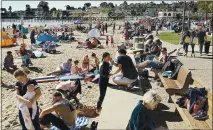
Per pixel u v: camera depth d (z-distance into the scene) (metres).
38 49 32.78
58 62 24.73
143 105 6.08
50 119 8.49
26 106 7.75
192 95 8.33
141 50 20.34
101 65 10.18
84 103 12.65
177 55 23.58
